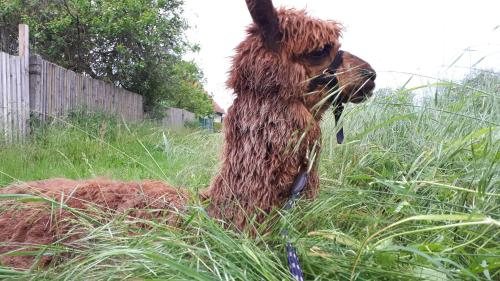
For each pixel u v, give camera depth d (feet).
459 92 8.90
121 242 5.79
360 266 5.26
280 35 6.75
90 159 19.01
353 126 10.77
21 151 18.72
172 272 4.95
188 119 72.13
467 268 4.88
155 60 42.34
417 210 6.88
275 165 6.40
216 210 6.75
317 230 6.58
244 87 6.88
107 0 38.47
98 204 7.09
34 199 6.06
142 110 46.60
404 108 9.69
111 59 40.86
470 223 4.50
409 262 5.10
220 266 4.94
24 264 6.66
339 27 7.31
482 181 5.45
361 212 7.66
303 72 6.68
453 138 7.56
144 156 21.13
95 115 31.48
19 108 24.39
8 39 40.27
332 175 10.04
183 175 12.06
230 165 6.74
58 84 29.37
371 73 7.30
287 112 6.52
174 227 6.19
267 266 5.17
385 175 8.98
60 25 36.55
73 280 4.87
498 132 6.33
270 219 6.24
